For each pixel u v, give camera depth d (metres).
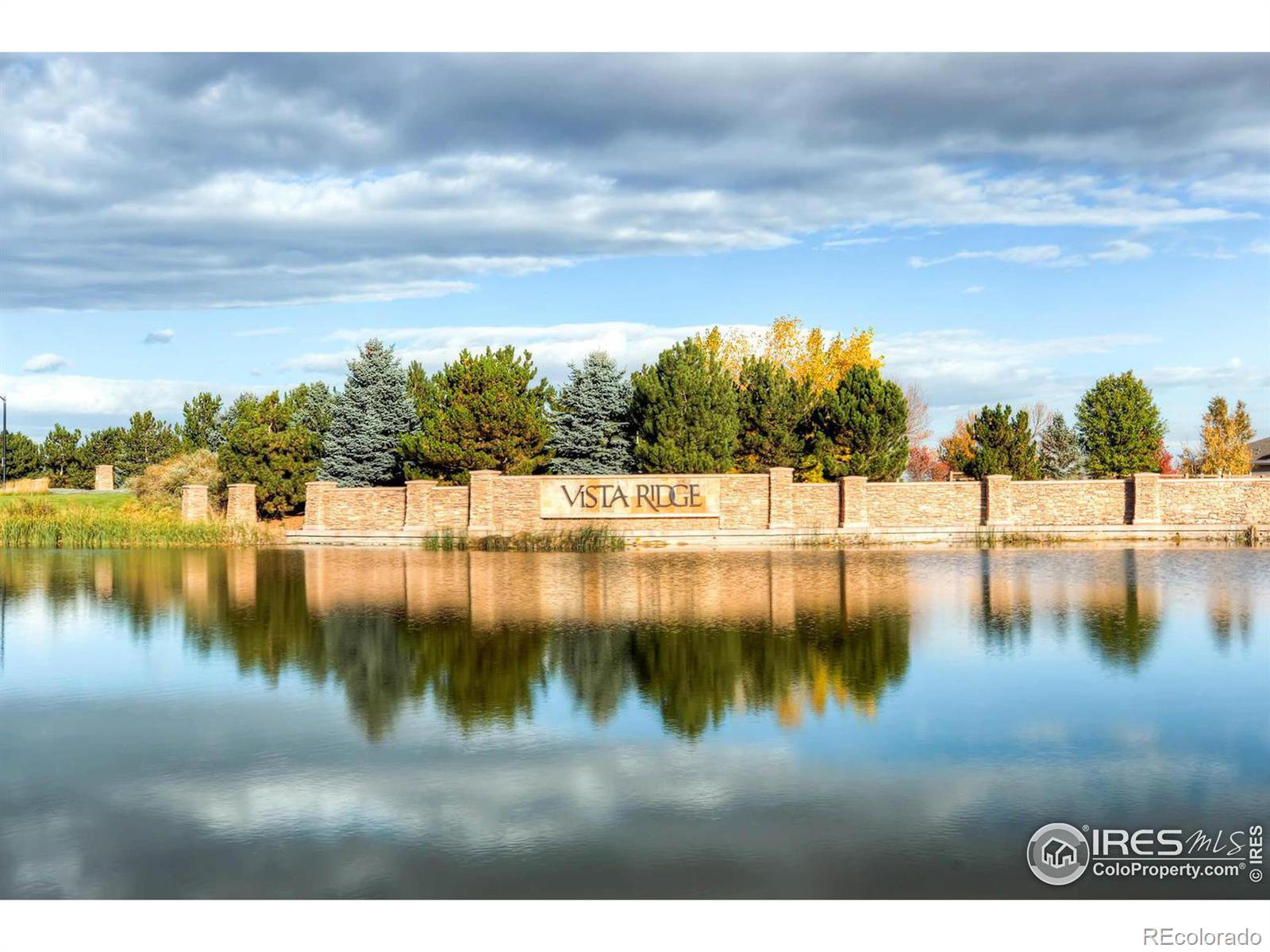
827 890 8.23
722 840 9.10
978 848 8.95
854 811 9.72
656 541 39.75
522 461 44.38
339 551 37.22
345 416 48.25
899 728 12.31
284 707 13.59
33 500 47.28
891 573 28.70
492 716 13.04
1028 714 12.90
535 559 33.66
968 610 21.25
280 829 9.45
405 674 15.46
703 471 43.31
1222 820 9.52
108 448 73.31
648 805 9.89
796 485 41.28
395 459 47.88
